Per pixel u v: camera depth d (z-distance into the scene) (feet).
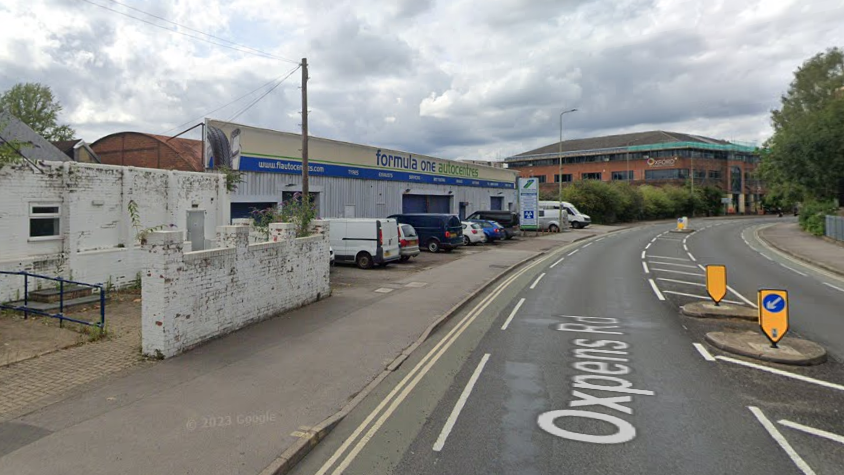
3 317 33.12
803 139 122.93
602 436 17.47
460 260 74.28
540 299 44.73
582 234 135.13
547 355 27.30
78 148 76.69
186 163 74.28
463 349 28.66
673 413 19.35
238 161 69.21
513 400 20.85
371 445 16.99
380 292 46.44
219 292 29.37
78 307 36.65
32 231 39.52
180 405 19.61
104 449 15.93
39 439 16.56
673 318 36.35
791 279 56.34
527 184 129.08
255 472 14.69
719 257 80.53
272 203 75.31
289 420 18.39
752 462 15.60
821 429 17.87
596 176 291.79
